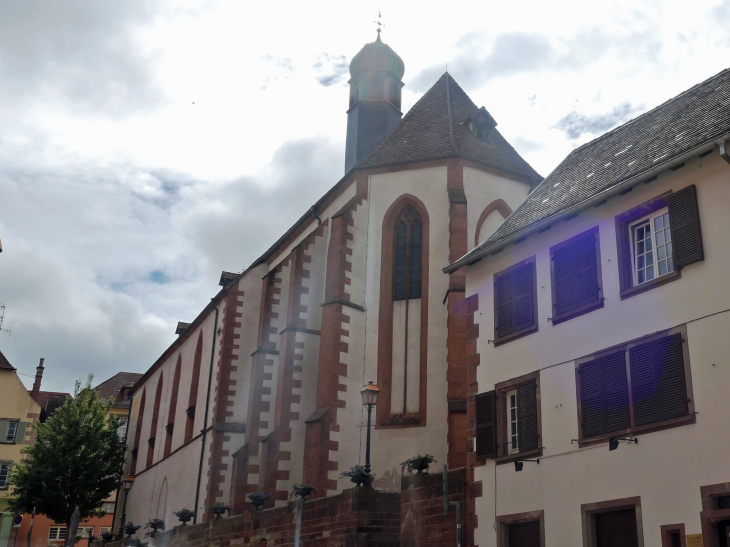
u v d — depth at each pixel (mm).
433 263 30859
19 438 56781
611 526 16672
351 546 21641
